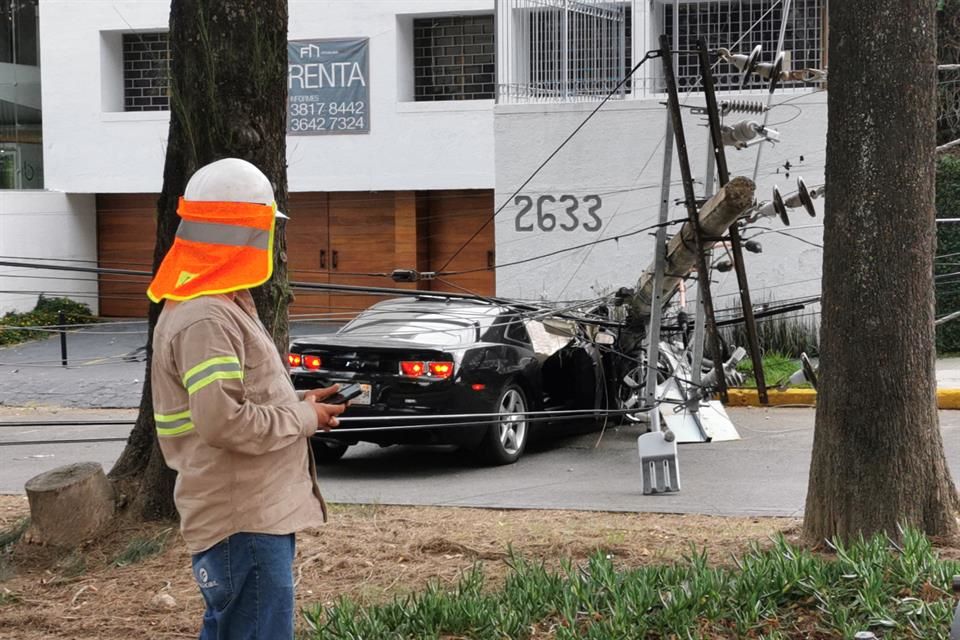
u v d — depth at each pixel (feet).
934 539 21.79
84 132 83.71
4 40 87.92
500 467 39.78
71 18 83.20
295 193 82.43
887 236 21.34
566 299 60.44
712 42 62.23
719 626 18.67
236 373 13.39
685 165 30.76
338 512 30.50
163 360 13.85
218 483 13.85
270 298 25.77
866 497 21.72
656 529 27.89
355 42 77.36
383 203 81.05
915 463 21.72
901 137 21.21
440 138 76.74
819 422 22.45
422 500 33.81
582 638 18.13
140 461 27.50
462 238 80.28
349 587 23.11
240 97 25.68
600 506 32.17
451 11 75.46
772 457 39.75
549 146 60.59
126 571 24.63
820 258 56.70
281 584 14.07
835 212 21.77
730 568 21.89
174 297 13.69
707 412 40.70
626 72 62.80
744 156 57.62
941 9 68.44
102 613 22.11
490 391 38.78
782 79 33.86
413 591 21.01
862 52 21.24
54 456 45.06
